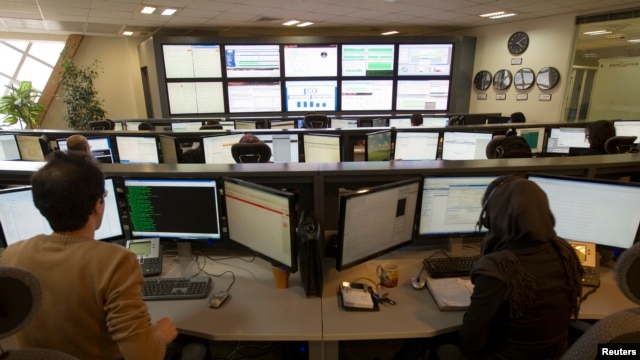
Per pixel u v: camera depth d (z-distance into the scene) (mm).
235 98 6910
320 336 1127
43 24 6121
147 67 7270
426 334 1146
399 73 7051
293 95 7020
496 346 1033
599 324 620
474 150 3047
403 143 3131
